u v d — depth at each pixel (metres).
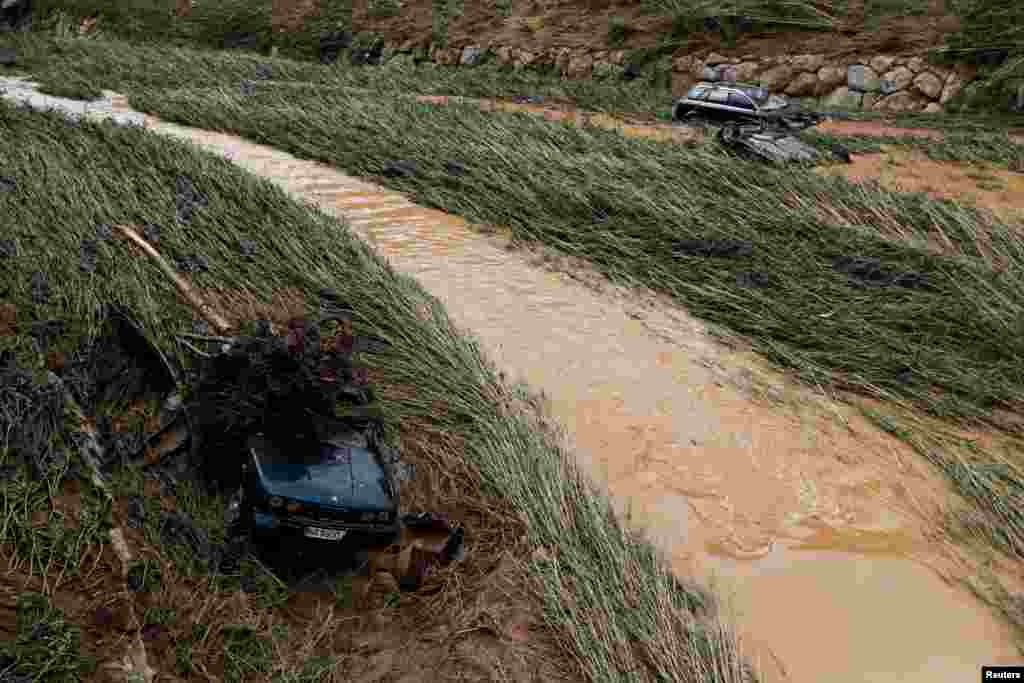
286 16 50.97
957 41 34.22
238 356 8.88
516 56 42.56
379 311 13.33
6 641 6.47
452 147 23.94
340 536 7.88
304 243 15.68
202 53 44.47
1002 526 10.01
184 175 19.02
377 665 7.25
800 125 29.62
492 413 11.00
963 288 15.54
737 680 7.39
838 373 13.43
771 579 9.01
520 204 19.84
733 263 16.91
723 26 38.59
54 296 11.69
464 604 8.03
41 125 22.25
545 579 8.21
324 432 8.73
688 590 8.62
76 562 7.39
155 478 8.84
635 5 42.91
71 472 8.48
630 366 13.27
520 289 15.88
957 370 13.32
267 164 23.36
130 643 6.80
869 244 17.72
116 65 39.53
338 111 28.78
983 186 23.03
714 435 11.57
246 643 7.11
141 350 10.69
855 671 7.91
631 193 19.98
